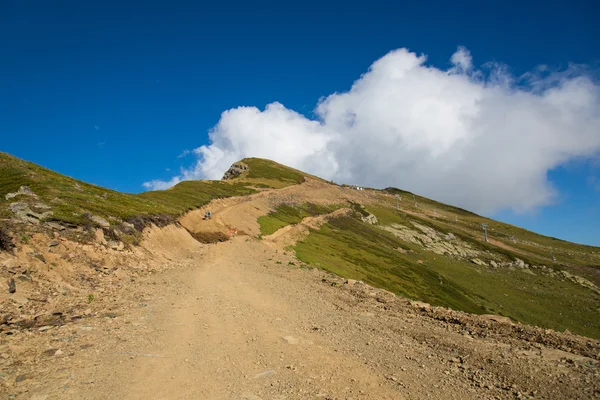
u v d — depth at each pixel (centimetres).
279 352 1024
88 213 2686
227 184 11825
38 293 1475
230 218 6116
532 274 11931
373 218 13088
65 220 2370
